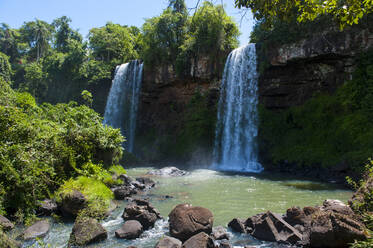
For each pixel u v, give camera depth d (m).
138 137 32.12
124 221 7.10
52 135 9.23
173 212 6.37
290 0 5.36
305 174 16.83
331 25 18.23
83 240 5.56
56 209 7.52
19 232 6.02
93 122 11.56
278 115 22.16
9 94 11.16
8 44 66.88
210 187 12.23
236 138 23.64
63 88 42.41
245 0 5.42
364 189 6.25
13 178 7.06
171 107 30.39
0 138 7.95
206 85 27.69
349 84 18.19
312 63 20.16
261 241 5.75
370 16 16.92
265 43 21.53
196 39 26.59
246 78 23.50
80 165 9.88
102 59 45.06
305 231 5.69
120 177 11.48
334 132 17.59
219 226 6.45
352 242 4.80
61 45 58.44
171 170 17.02
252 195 10.46
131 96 33.41
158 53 29.73
